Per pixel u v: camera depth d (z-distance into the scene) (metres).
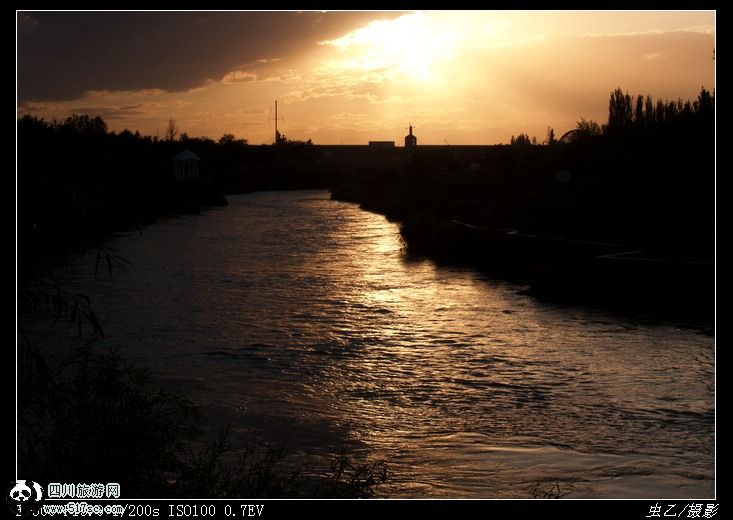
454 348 18.34
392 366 16.77
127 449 6.72
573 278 24.14
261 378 15.73
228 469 7.99
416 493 9.73
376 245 39.47
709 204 31.34
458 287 26.77
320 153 130.00
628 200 33.34
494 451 11.67
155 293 25.50
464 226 36.56
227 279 28.77
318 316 22.03
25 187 6.62
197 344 18.53
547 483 10.05
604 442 12.06
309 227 49.53
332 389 15.05
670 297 22.75
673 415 13.38
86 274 28.91
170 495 6.76
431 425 12.96
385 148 141.25
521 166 49.78
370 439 12.21
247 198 82.88
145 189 58.34
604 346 18.30
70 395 6.81
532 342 18.78
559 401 14.27
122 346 18.03
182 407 7.99
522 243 31.42
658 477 10.38
